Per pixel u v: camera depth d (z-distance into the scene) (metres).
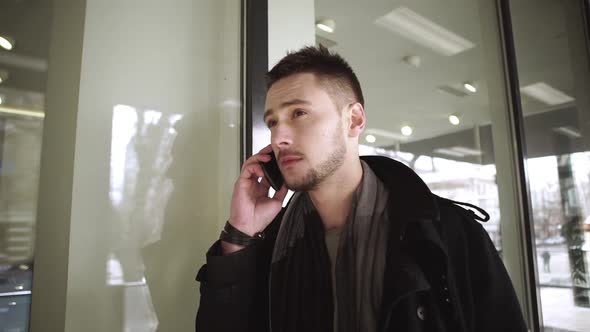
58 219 0.96
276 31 1.35
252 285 0.92
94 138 1.00
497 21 2.25
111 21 1.07
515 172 2.09
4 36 0.99
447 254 0.72
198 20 1.23
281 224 0.95
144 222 1.05
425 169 1.76
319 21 1.58
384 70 1.76
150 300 1.04
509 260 1.97
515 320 0.74
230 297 0.88
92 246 0.97
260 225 0.97
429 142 1.81
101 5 1.05
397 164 0.88
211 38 1.25
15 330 0.93
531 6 2.37
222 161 1.22
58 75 1.01
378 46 1.76
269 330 0.90
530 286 1.99
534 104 2.23
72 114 0.99
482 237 0.80
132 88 1.08
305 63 0.85
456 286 0.75
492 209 1.97
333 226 0.90
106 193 1.00
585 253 2.23
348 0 1.69
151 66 1.12
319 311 0.82
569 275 2.14
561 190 2.23
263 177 0.98
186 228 1.12
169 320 1.07
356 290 0.77
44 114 1.00
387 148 1.67
